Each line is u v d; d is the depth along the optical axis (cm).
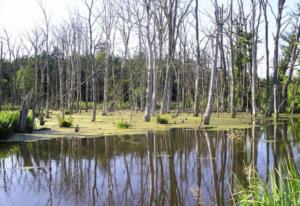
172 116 3164
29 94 2083
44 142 1720
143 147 1541
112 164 1212
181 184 955
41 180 1017
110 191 905
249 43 3772
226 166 1145
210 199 818
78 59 4503
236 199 805
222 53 3888
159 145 1595
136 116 3484
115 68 5144
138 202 818
